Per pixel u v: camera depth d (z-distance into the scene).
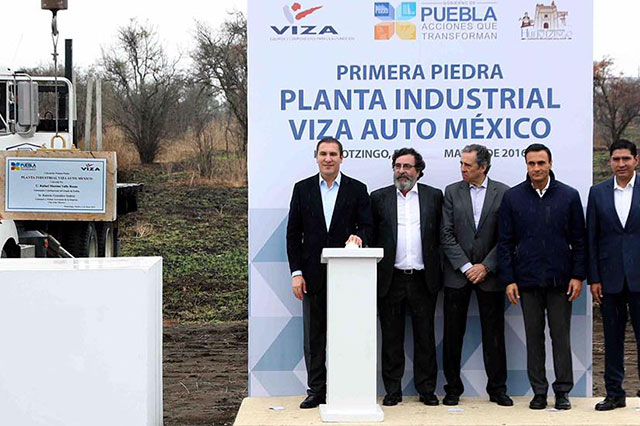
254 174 7.87
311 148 7.86
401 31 7.85
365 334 6.90
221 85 21.88
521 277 7.28
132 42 22.36
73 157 10.16
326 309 7.34
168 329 14.60
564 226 7.24
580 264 7.27
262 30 7.83
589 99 7.86
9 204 10.13
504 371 7.53
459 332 7.49
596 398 7.81
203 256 17.62
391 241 7.36
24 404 6.25
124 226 18.72
